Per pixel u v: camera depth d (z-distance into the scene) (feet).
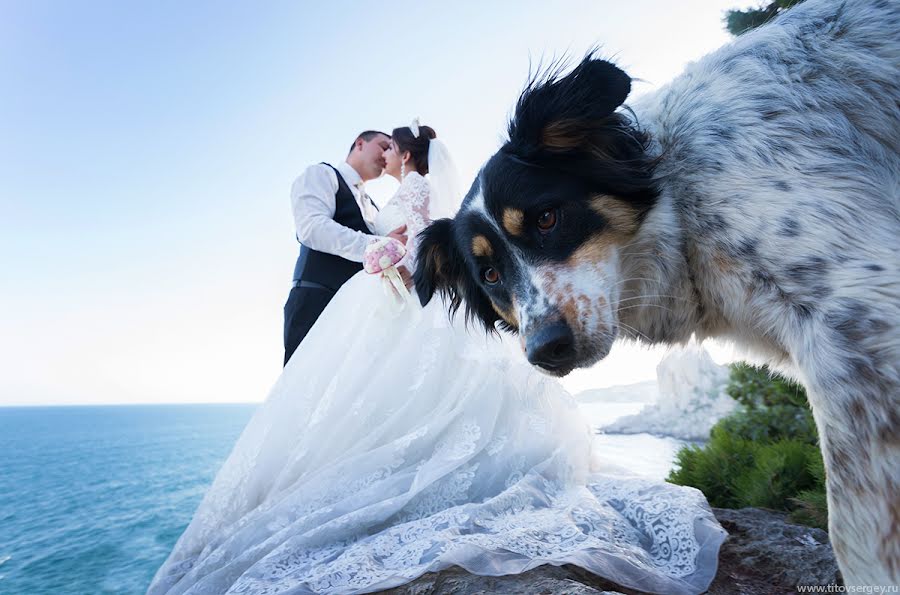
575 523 7.12
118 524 22.57
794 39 6.97
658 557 7.11
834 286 5.31
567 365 6.73
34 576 16.46
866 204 5.66
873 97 6.53
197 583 7.21
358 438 9.29
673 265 7.03
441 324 9.76
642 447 21.27
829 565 7.11
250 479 9.18
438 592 5.83
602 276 6.96
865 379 4.89
